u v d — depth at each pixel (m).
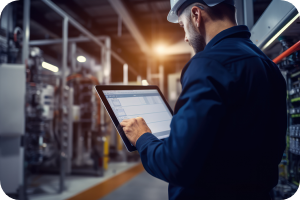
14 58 3.04
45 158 3.41
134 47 8.45
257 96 0.58
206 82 0.53
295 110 1.27
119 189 3.44
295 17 0.81
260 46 1.19
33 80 3.03
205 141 0.50
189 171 0.50
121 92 0.79
